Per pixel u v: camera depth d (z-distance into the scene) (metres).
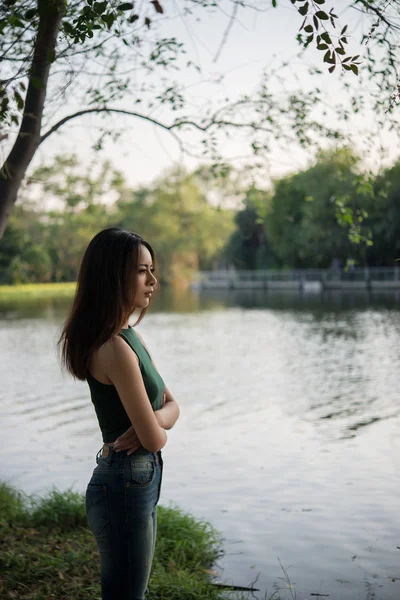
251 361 19.62
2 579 4.60
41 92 4.72
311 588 5.11
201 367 18.70
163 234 95.44
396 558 5.69
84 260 2.69
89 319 2.60
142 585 2.61
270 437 10.42
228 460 9.04
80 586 4.45
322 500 7.26
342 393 14.20
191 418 12.08
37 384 16.42
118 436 2.60
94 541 5.48
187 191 96.81
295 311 38.06
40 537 5.62
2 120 4.31
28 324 34.94
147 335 27.98
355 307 38.69
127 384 2.51
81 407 13.45
